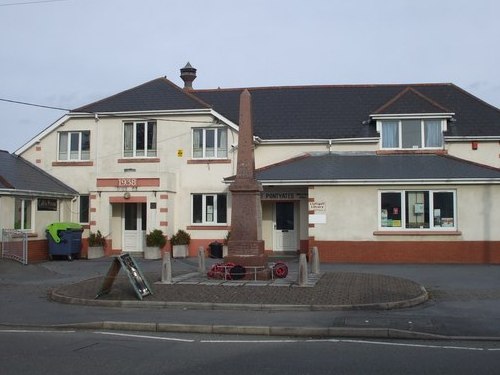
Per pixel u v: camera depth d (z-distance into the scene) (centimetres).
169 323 1165
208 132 2834
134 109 2848
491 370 819
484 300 1467
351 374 795
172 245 2731
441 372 806
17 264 2208
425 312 1300
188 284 1603
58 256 2666
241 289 1520
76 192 2884
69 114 2902
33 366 841
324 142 2783
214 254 2708
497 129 2708
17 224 2523
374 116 2723
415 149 2717
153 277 1781
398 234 2433
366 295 1447
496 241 2386
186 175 2820
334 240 2467
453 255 2406
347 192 2477
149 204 2720
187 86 3422
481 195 2408
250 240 1772
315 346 996
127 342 1027
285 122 2931
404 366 844
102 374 795
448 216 2434
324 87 3212
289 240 2786
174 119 2841
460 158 2664
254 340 1052
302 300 1388
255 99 3161
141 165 2852
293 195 2675
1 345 996
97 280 1770
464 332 1095
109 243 2759
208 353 934
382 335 1090
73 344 1005
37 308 1388
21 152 2967
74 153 2938
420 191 2452
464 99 2970
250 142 1820
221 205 2808
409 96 2803
